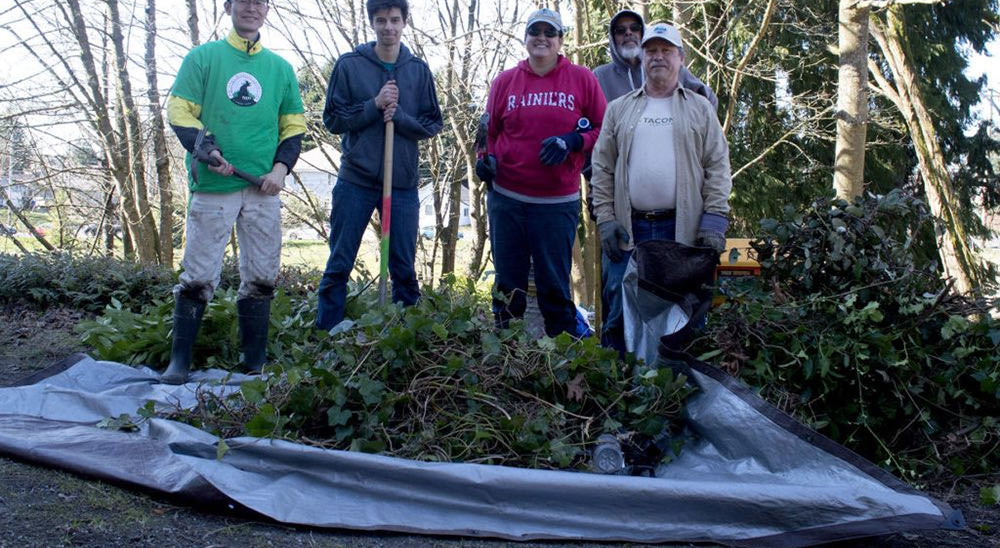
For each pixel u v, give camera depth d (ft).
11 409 14.17
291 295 24.81
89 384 16.06
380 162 18.15
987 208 63.87
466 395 13.42
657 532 11.46
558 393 13.93
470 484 11.60
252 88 16.46
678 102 15.52
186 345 16.80
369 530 11.19
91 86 50.85
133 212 52.75
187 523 10.89
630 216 15.80
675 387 13.55
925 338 14.96
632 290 15.20
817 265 15.39
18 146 54.49
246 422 13.15
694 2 37.40
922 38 58.29
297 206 51.57
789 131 50.62
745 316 14.78
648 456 13.55
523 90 17.67
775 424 12.59
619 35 18.75
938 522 11.01
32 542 9.91
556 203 17.74
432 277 45.80
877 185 58.03
